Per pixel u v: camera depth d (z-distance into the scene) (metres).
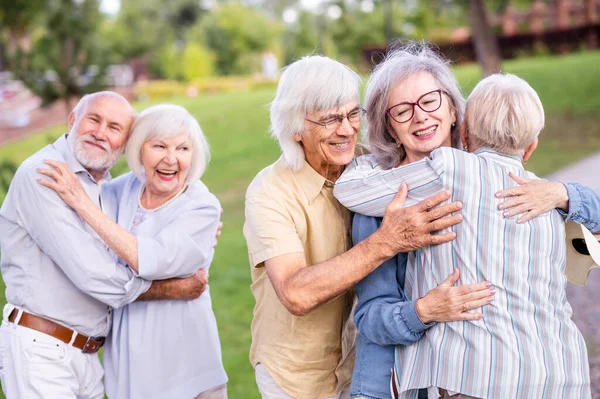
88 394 3.04
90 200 2.84
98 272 2.79
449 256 2.33
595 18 31.17
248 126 17.94
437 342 2.30
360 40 31.27
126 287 2.82
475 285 2.26
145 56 39.00
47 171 2.80
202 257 2.97
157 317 2.98
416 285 2.43
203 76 37.34
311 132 2.57
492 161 2.39
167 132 2.94
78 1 10.74
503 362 2.19
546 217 2.35
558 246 2.34
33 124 21.11
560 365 2.21
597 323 5.43
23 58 10.75
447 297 2.27
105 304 2.98
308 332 2.73
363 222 2.57
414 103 2.53
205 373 3.06
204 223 3.01
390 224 2.39
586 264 2.56
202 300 3.10
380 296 2.52
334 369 2.80
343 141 2.58
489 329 2.23
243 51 42.03
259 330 2.85
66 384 2.90
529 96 2.40
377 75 2.64
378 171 2.57
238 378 4.91
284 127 2.61
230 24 41.94
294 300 2.47
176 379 3.00
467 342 2.25
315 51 2.70
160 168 2.97
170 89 28.31
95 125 2.96
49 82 10.66
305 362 2.74
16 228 2.89
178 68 38.00
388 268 2.53
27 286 2.88
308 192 2.68
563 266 2.37
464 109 2.63
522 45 26.30
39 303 2.86
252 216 2.66
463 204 2.33
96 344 3.01
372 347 2.57
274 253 2.59
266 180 2.71
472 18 14.00
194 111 20.66
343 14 31.81
